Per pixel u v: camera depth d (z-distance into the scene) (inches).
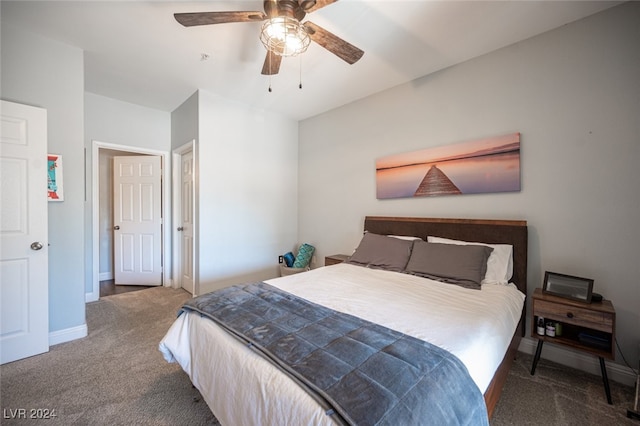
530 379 73.4
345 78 114.7
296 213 169.5
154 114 149.8
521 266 86.0
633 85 71.8
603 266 76.0
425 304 65.4
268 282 83.6
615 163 74.2
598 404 63.7
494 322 57.6
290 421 35.1
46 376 71.9
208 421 57.4
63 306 90.9
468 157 99.7
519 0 71.2
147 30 84.3
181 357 59.8
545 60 84.6
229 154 136.3
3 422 56.0
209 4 74.5
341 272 96.9
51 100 88.0
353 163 139.5
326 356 40.8
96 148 132.6
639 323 71.3
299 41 67.4
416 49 93.6
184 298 135.1
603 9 74.9
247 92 128.6
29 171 80.5
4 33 80.0
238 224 140.6
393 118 122.7
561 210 82.3
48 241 87.6
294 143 167.5
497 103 93.8
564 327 78.0
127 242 160.2
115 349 86.4
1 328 76.4
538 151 86.0
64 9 74.9
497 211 94.2
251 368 42.8
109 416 58.4
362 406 31.3
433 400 33.7
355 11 75.5
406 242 104.3
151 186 158.1
